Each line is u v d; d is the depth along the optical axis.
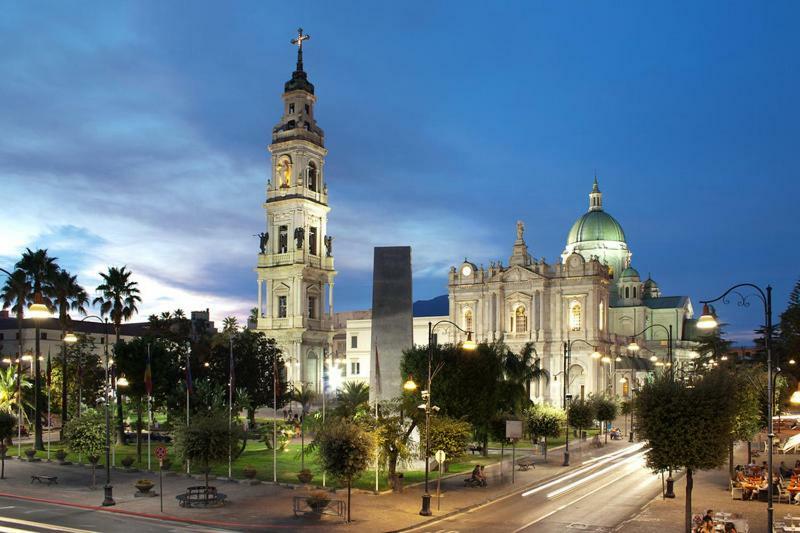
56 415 106.44
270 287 149.25
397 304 63.62
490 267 149.38
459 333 150.25
